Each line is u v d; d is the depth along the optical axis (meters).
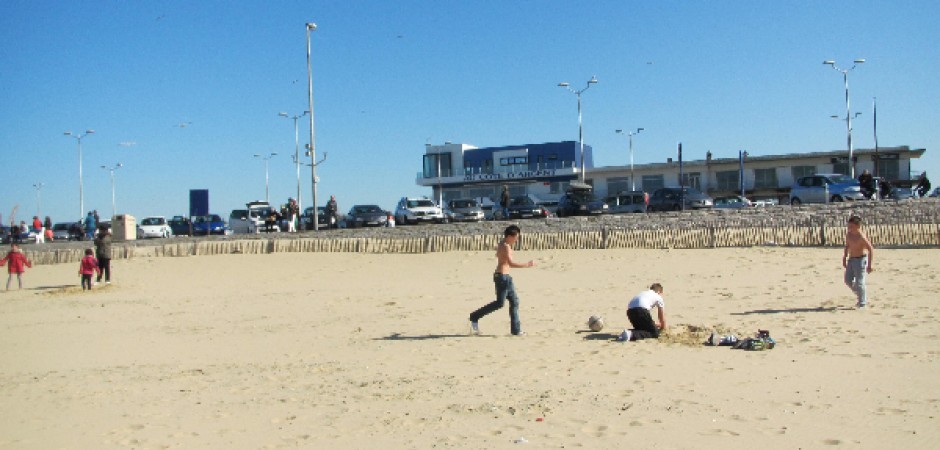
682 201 43.16
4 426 9.73
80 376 13.07
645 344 12.90
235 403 10.38
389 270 29.94
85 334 18.58
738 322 14.65
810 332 13.19
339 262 32.94
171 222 57.81
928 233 24.83
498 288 14.62
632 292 20.50
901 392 8.95
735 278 21.56
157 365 13.81
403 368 12.17
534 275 25.73
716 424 8.09
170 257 37.88
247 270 32.72
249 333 17.36
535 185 85.25
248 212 57.59
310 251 36.50
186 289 28.45
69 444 8.73
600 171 81.62
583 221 33.56
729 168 75.81
